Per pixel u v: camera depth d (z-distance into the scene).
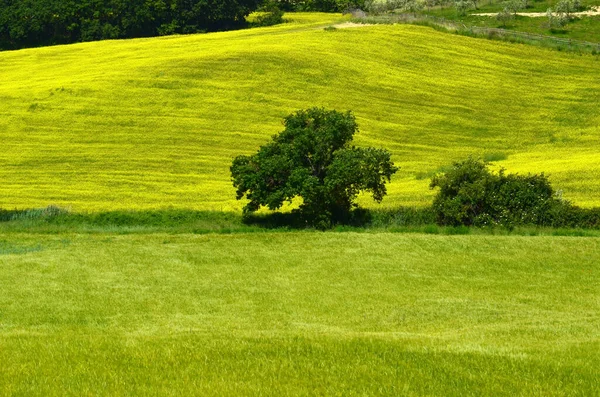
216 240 45.78
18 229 51.00
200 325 26.03
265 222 52.56
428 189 62.50
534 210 48.84
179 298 31.75
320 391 16.53
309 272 37.81
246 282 35.44
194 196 64.31
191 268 38.78
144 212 55.88
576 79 109.00
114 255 41.78
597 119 92.81
